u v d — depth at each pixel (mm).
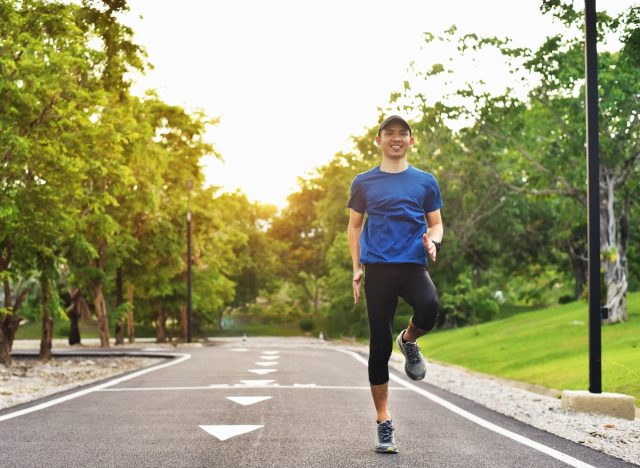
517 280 66562
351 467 5293
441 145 31703
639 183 26781
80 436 6703
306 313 82250
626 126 25484
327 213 62500
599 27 23797
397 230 5520
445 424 7633
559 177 28172
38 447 6125
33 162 18250
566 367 15648
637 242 36969
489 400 10438
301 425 7391
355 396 10211
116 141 21562
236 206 50531
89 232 26750
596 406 8883
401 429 7234
